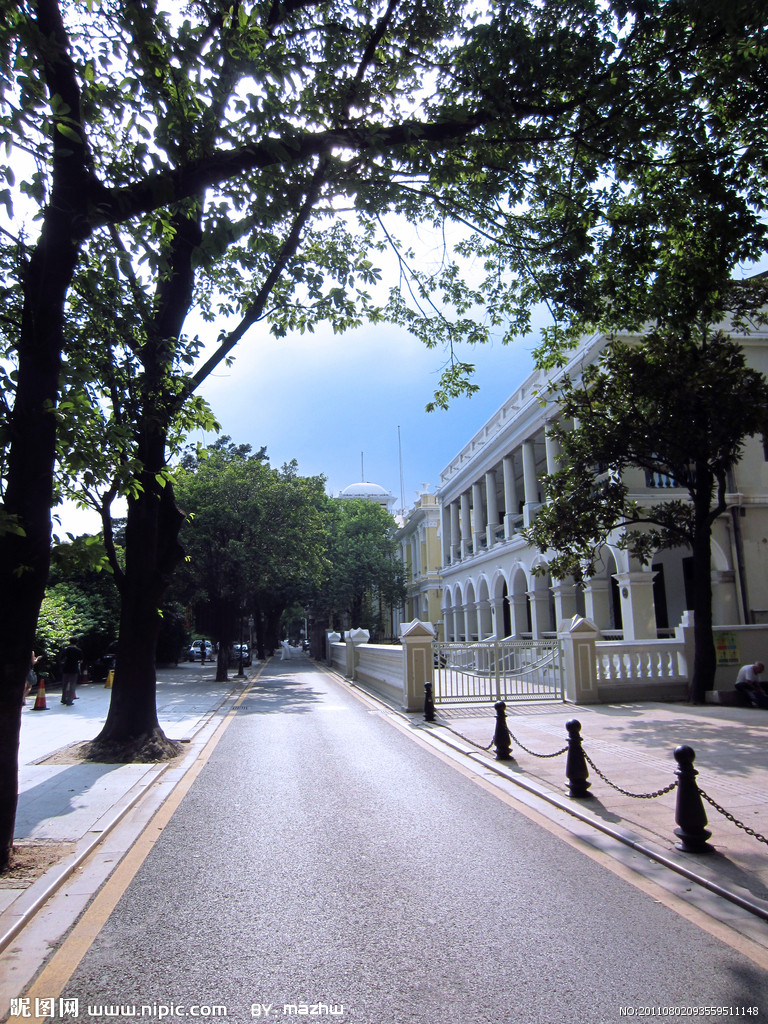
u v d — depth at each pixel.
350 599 47.62
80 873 5.49
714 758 9.02
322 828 6.62
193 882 5.25
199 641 57.22
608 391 15.10
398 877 5.29
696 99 8.34
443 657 16.91
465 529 37.12
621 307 9.71
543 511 15.72
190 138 6.23
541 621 26.31
